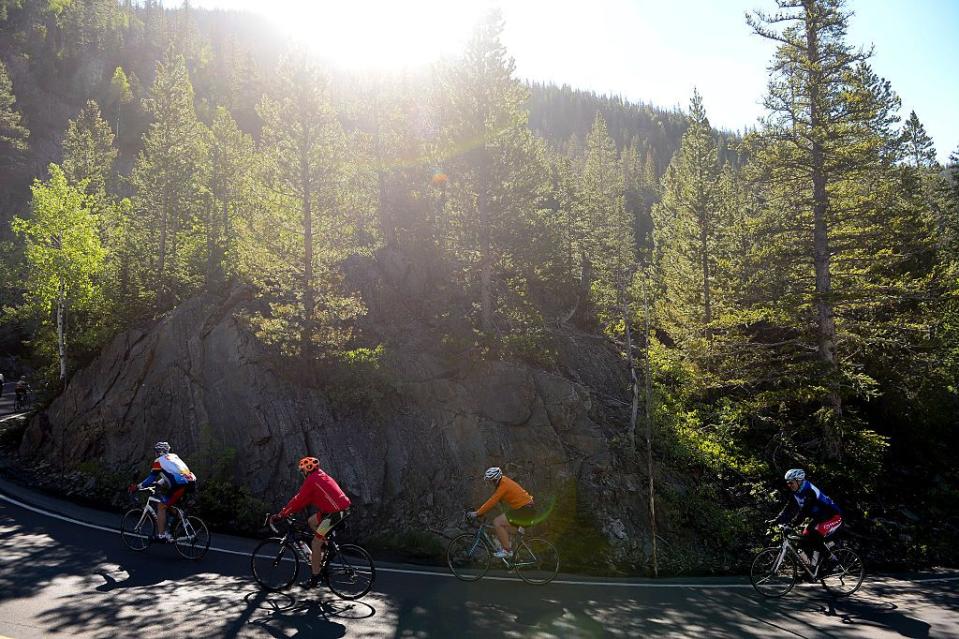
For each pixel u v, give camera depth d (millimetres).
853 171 19312
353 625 7980
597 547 14117
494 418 17203
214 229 31500
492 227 21422
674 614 9539
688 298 29484
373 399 17047
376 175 27938
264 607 8500
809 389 18359
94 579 9289
